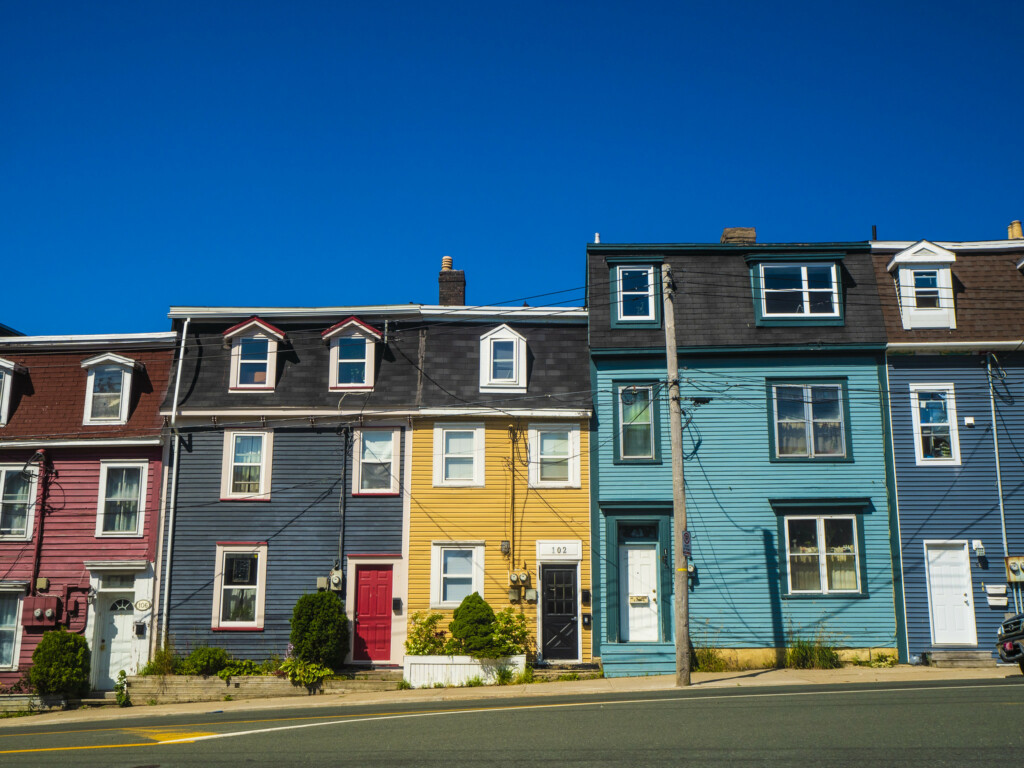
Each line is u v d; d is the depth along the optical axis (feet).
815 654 71.82
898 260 79.15
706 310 79.77
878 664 72.23
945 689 52.13
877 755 33.47
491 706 53.83
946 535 74.33
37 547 79.10
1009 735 36.17
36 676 72.38
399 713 52.47
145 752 41.39
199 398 80.38
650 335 79.30
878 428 76.59
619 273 81.20
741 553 75.00
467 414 78.84
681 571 62.59
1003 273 79.87
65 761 40.14
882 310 78.59
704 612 74.18
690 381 78.28
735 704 48.01
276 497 78.59
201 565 77.56
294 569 77.36
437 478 78.38
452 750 37.83
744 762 33.17
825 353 77.77
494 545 76.95
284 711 59.77
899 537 74.49
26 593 78.38
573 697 57.57
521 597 75.97
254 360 81.97
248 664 74.74
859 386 77.30
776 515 75.51
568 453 78.64
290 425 79.87
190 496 78.79
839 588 74.38
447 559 77.25
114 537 78.84
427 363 81.82
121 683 73.77
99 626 77.51
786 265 80.43
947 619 73.20
